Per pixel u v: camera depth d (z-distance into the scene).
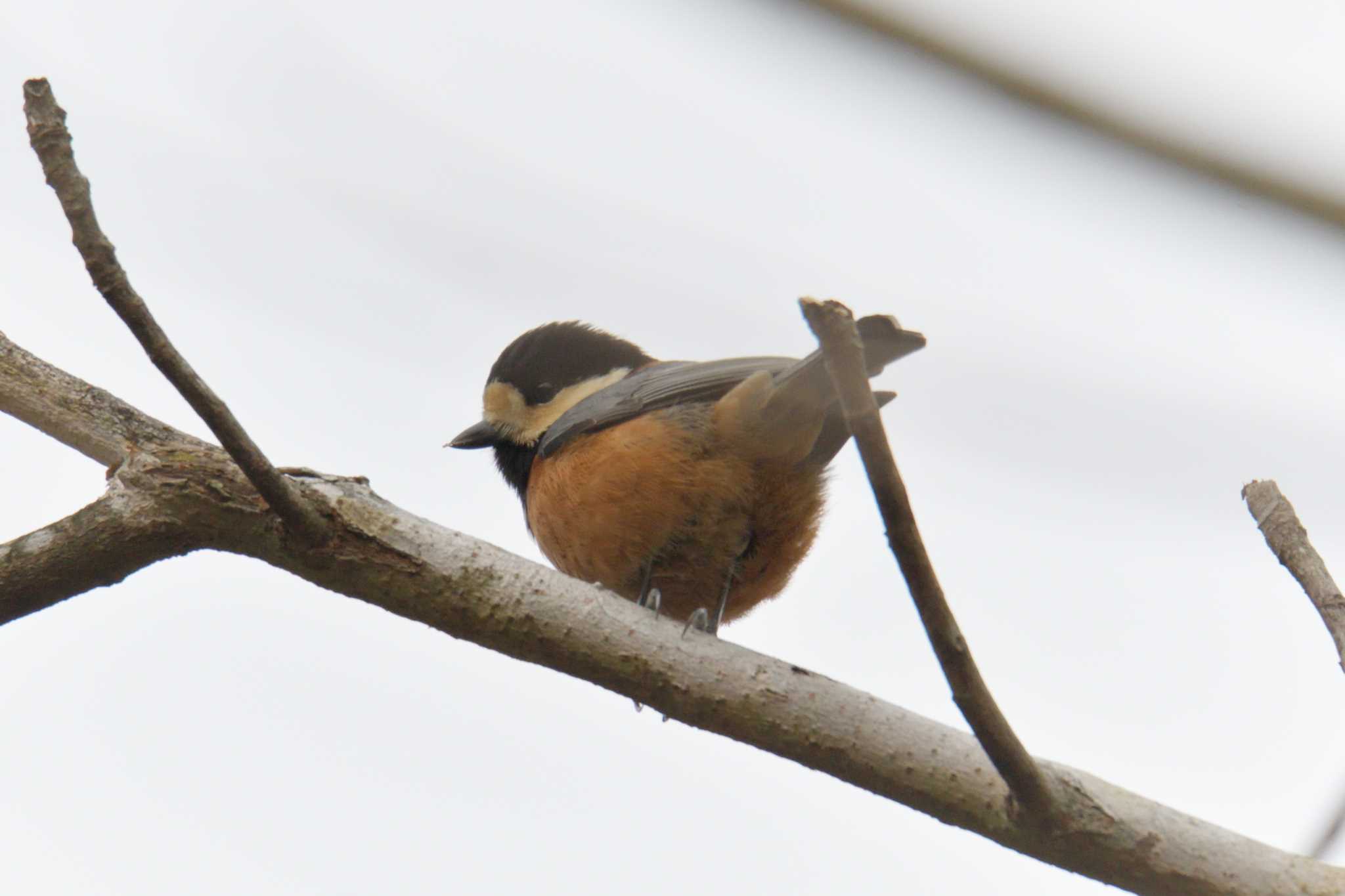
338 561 6.97
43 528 6.74
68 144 6.07
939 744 7.10
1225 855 6.98
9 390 7.00
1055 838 6.92
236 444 6.54
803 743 7.11
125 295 6.20
